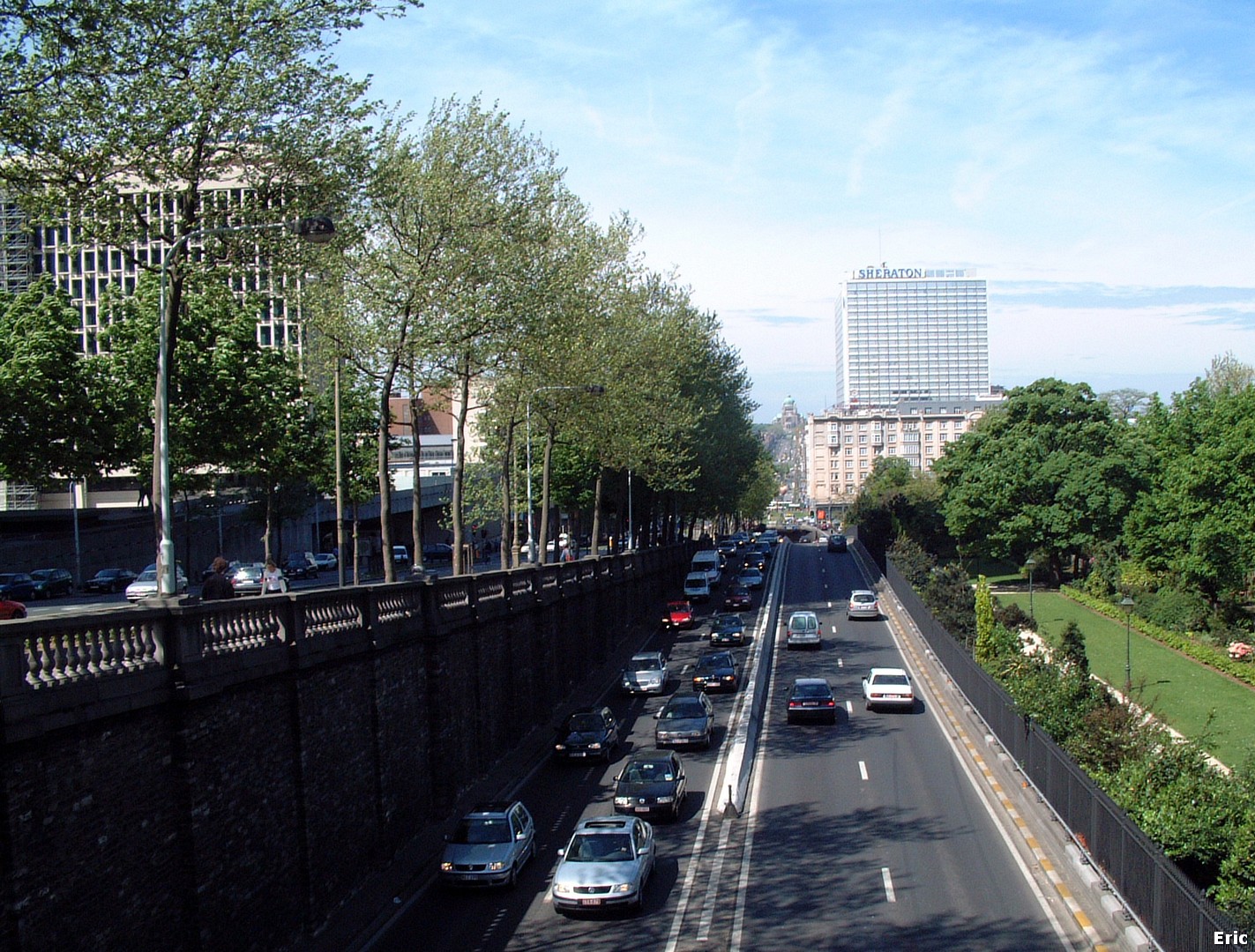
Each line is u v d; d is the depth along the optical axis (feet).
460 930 68.13
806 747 118.42
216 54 69.82
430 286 106.83
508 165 115.75
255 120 71.61
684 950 63.87
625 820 77.36
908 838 84.94
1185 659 170.30
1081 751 99.96
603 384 157.69
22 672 42.65
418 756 89.56
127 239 71.56
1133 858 60.59
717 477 275.80
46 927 43.34
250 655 60.08
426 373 114.83
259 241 73.97
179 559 231.91
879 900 71.46
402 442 251.80
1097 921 65.51
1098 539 257.75
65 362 142.20
